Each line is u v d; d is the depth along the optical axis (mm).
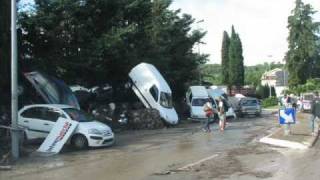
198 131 30625
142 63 37562
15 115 18531
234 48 113250
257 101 52719
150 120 34000
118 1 35469
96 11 33875
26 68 30828
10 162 17375
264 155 17984
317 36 96562
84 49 32688
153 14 47625
